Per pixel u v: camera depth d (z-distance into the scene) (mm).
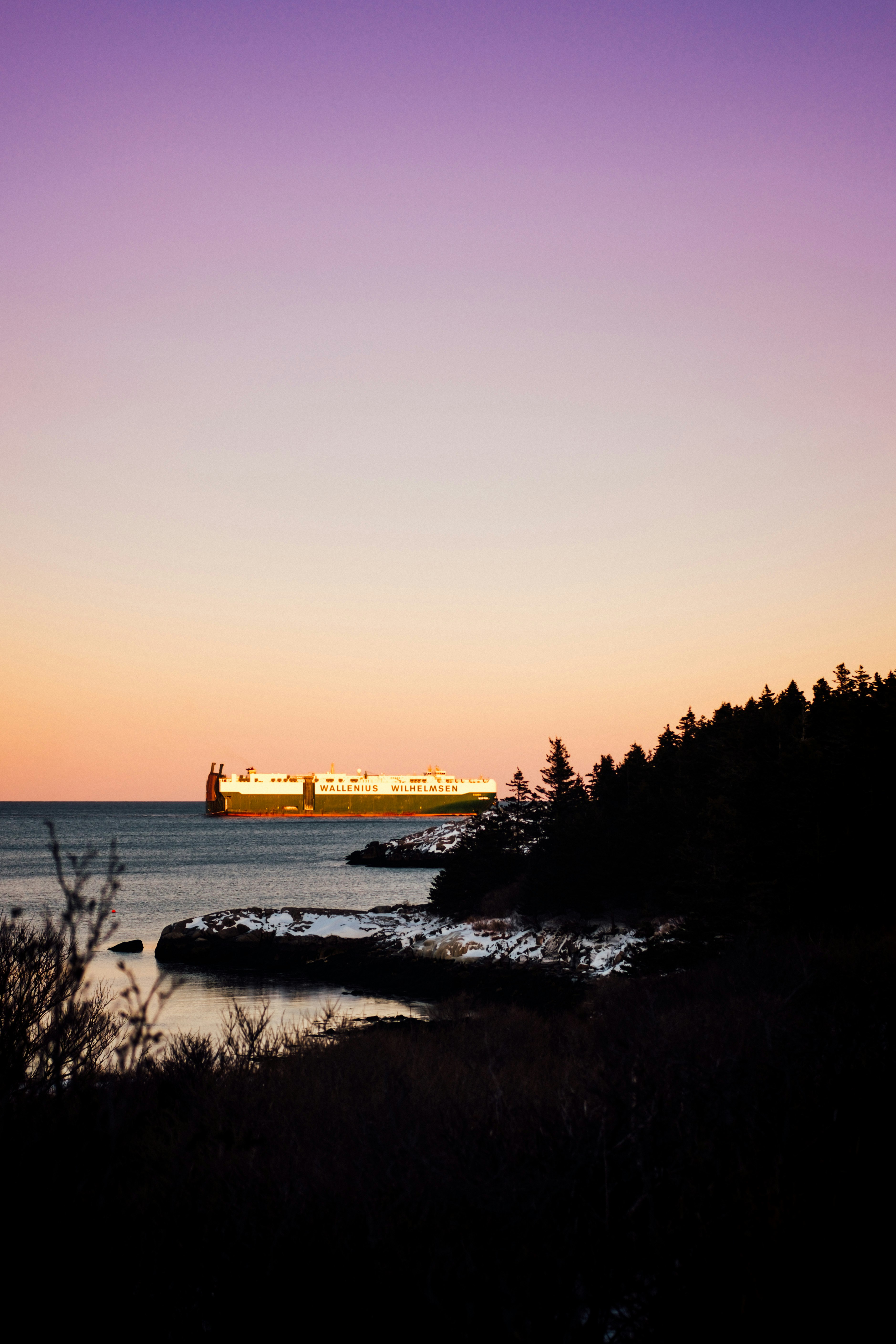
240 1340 5055
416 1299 5078
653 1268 5223
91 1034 7113
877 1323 4730
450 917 61406
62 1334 4730
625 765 66812
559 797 66188
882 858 36125
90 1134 5262
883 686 52812
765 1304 4805
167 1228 5965
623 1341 5043
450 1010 37000
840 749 41469
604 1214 5672
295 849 181875
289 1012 37500
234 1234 6086
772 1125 7145
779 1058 8453
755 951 25188
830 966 20047
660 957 37438
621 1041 9430
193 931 58688
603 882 51969
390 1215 6059
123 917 77312
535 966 48906
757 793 42000
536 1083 12852
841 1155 6473
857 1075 8188
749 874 37094
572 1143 6629
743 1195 5848
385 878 118000
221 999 42438
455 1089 12773
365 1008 40000
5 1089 5531
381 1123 8992
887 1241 5254
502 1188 5859
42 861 138250
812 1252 5176
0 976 7371
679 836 49438
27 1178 4828
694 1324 4836
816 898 35312
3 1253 4691
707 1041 10617
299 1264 5555
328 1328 5039
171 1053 14047
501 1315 4871
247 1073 13391
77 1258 4840
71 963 5137
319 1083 13148
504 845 65188
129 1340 4949
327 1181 7023
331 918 62656
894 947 22156
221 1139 7277
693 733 69125
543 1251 5305
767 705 71062
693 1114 7164
